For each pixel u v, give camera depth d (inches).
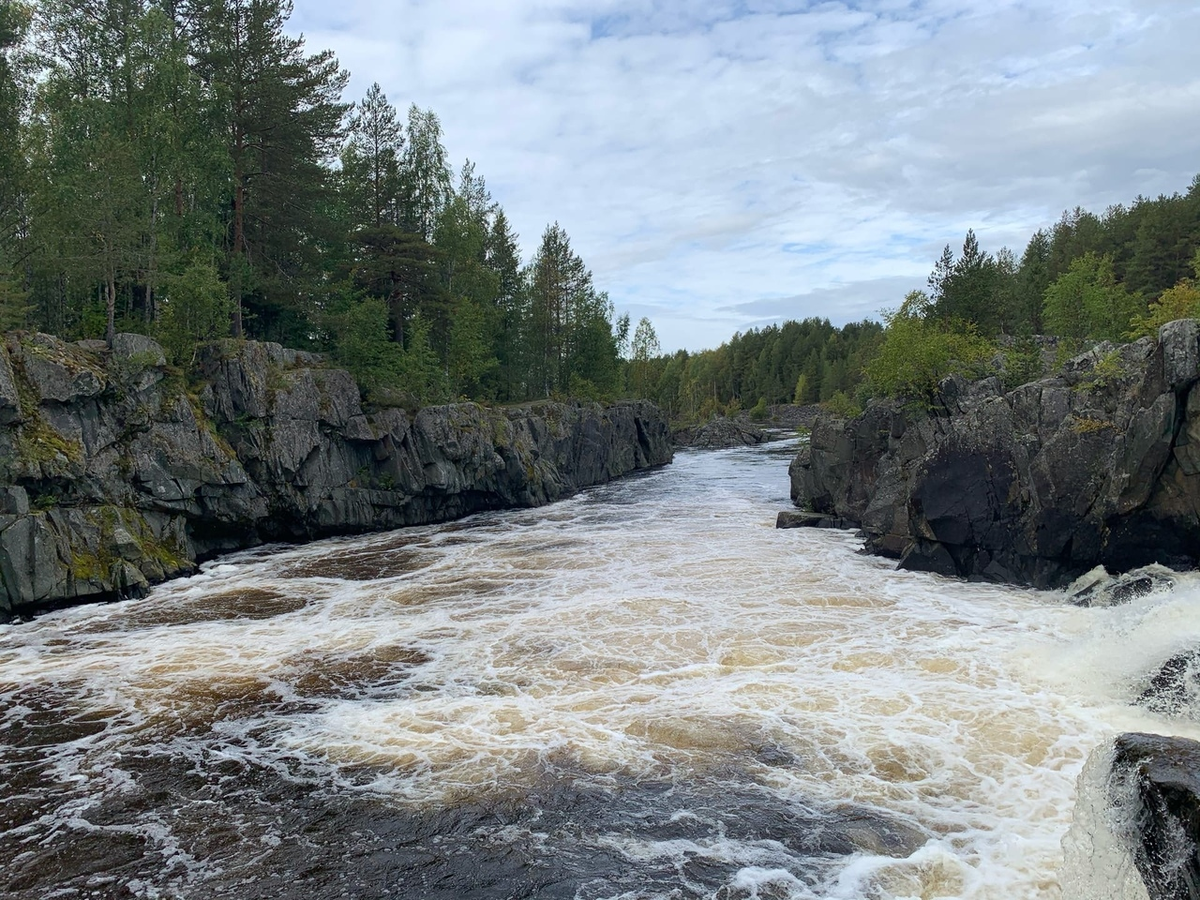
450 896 375.2
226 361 1343.5
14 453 949.8
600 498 2080.5
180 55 1561.3
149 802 468.1
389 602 936.3
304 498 1408.7
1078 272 2084.2
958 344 1400.1
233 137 1705.2
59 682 671.8
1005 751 497.7
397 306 2166.6
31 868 403.2
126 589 973.2
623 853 404.5
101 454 1073.5
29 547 895.1
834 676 637.9
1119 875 321.1
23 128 1501.0
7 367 967.6
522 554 1238.9
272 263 1845.5
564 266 3371.1
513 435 1958.7
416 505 1649.9
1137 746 327.0
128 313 1451.8
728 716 562.3
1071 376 1013.8
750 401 7022.6
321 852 412.8
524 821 436.5
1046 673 629.0
